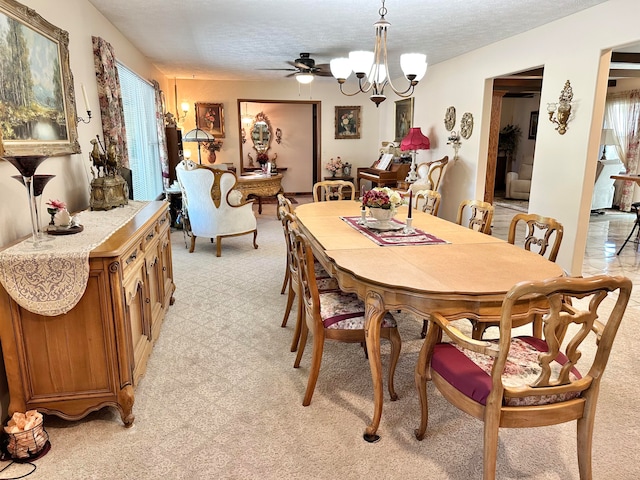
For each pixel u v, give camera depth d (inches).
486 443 60.2
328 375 97.0
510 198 377.1
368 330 75.3
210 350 108.0
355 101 347.9
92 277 73.5
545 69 168.9
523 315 70.0
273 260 187.8
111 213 108.1
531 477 67.7
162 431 78.2
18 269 69.3
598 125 151.1
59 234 83.6
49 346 74.7
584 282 52.6
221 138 329.7
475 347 59.0
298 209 139.8
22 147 85.6
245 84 327.3
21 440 69.6
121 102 159.9
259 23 163.9
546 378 58.2
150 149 237.6
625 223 270.4
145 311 95.5
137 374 84.7
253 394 89.7
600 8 142.9
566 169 162.1
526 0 138.5
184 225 213.9
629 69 261.4
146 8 144.0
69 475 67.9
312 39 190.5
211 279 161.9
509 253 89.7
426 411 74.9
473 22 163.5
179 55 227.1
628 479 67.1
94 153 113.6
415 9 146.4
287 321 124.2
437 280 72.9
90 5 137.3
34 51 91.0
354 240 100.0
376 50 124.6
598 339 60.4
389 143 311.1
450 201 247.8
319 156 350.9
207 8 144.6
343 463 70.5
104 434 77.4
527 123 414.3
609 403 86.6
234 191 193.6
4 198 79.4
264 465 70.0
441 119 254.2
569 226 162.2
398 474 68.2
